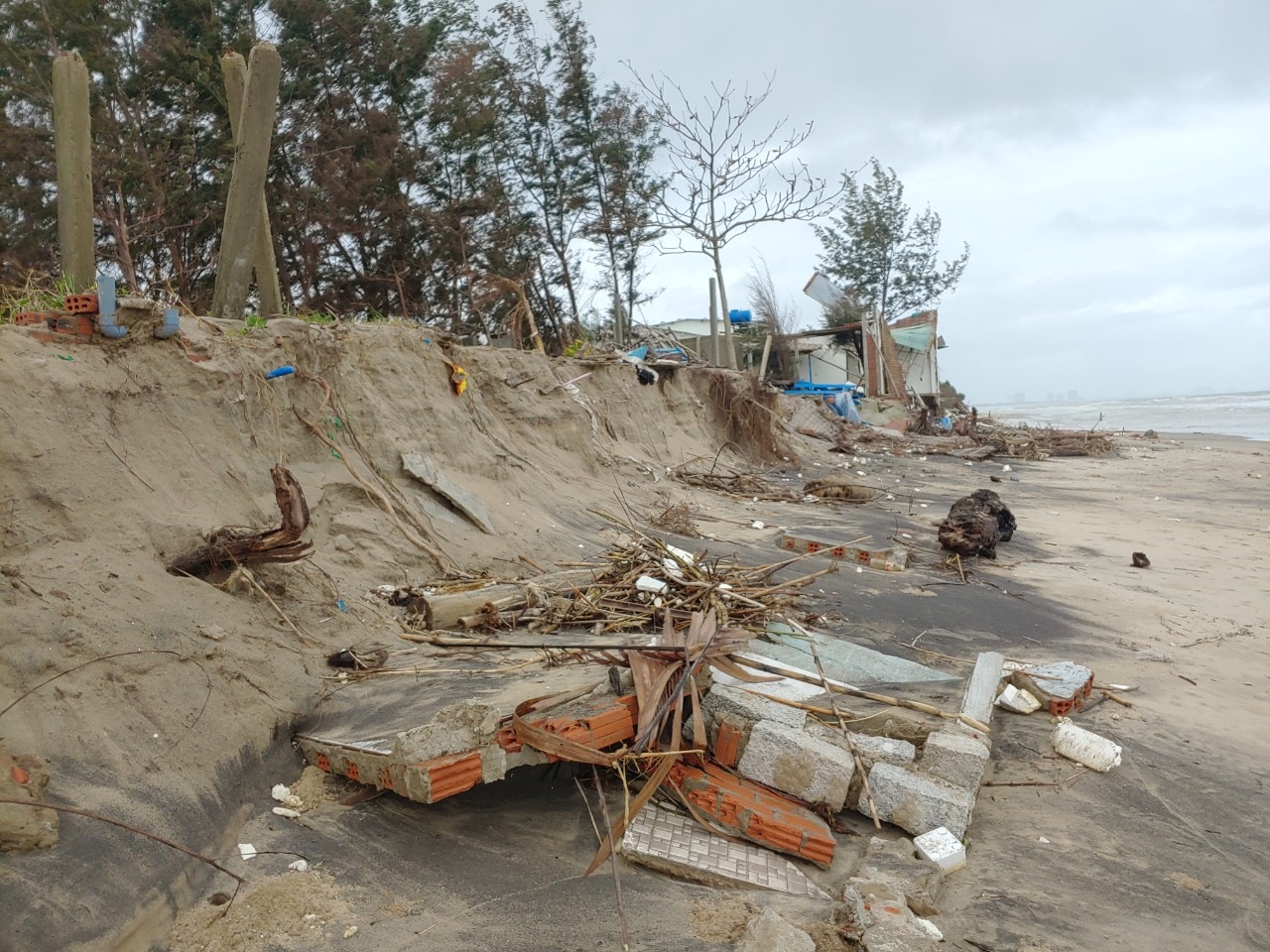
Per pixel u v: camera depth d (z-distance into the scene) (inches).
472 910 153.7
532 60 1139.3
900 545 496.7
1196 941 162.4
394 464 356.8
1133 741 245.8
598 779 191.8
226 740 185.3
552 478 494.0
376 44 922.7
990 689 250.2
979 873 180.9
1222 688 292.7
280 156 863.7
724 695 215.5
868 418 1390.3
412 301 960.3
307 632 242.4
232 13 842.8
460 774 171.9
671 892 163.8
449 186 1035.9
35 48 699.4
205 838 161.8
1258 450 1296.8
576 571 342.6
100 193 704.4
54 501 213.2
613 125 1169.4
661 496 579.5
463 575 315.9
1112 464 1087.6
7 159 676.7
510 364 556.1
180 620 208.2
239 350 304.5
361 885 158.4
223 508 261.4
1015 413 4170.8
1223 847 195.3
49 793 150.6
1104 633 351.6
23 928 126.1
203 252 830.5
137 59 773.3
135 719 175.9
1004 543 532.7
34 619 181.3
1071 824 200.8
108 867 142.6
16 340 233.8
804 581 339.6
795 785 198.2
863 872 169.8
